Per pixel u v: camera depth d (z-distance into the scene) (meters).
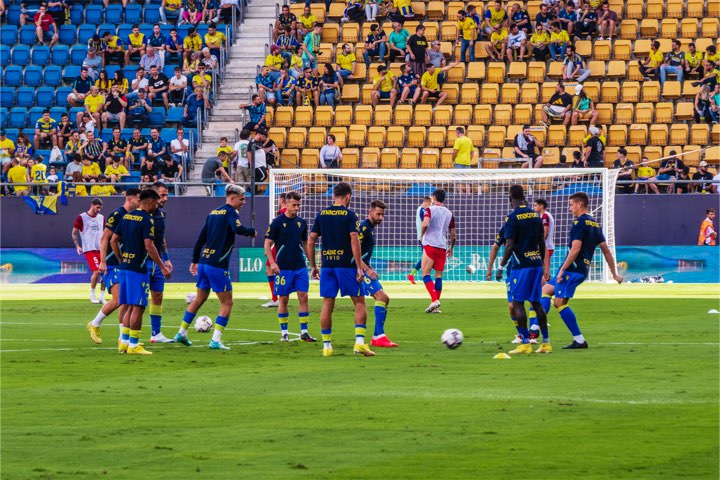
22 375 21.30
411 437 14.72
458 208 57.34
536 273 24.95
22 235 58.00
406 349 26.16
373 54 67.75
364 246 27.44
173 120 65.69
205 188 61.50
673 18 68.94
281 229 28.14
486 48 67.31
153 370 22.11
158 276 27.67
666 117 63.38
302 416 16.36
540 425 15.56
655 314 35.91
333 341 28.22
